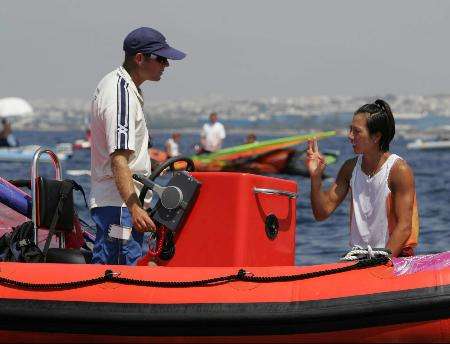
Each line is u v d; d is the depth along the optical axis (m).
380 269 11.12
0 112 63.06
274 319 11.03
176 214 12.08
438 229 26.91
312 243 24.55
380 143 12.05
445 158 87.06
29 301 11.59
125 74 12.43
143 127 12.50
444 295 10.76
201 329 11.17
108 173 12.38
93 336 11.47
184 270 11.52
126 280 11.45
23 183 14.80
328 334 11.04
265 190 12.12
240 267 11.55
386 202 11.98
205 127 51.50
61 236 13.61
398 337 10.94
